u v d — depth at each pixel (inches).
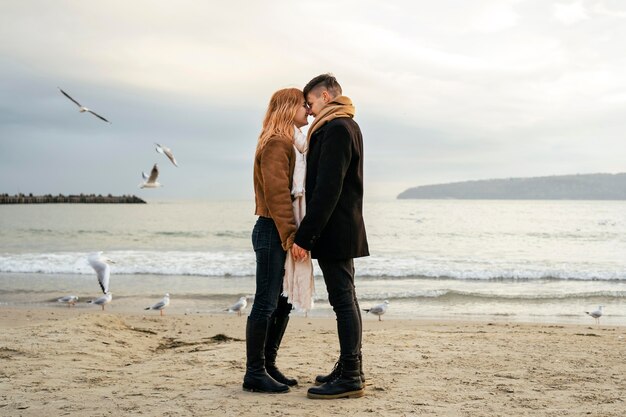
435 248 1144.8
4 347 227.1
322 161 136.3
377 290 596.1
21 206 4547.2
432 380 168.6
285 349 235.0
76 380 173.5
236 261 821.9
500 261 860.0
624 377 173.3
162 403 142.5
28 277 681.0
